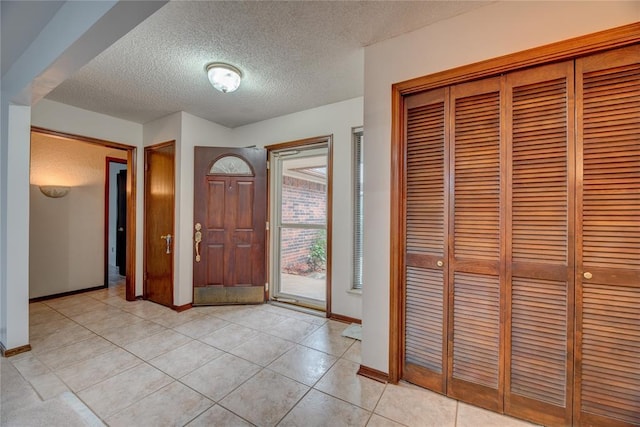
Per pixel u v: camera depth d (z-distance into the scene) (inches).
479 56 62.7
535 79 58.6
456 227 67.0
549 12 56.4
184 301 127.6
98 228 163.6
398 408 64.2
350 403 65.8
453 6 61.9
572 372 56.0
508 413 61.5
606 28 52.1
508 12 60.0
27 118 89.4
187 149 128.4
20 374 76.3
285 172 143.5
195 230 130.7
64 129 116.4
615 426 52.7
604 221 53.4
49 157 146.5
